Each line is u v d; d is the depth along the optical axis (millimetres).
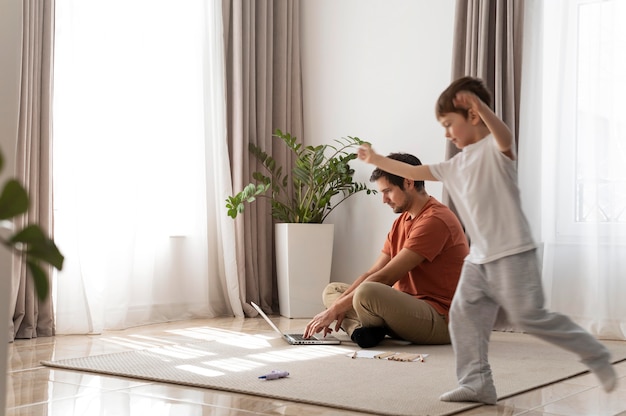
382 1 4793
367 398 2096
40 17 3578
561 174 3998
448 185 2012
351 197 4875
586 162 3922
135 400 2105
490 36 4223
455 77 4277
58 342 3396
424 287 3295
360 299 3111
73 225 3709
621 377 2598
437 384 2309
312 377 2426
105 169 3928
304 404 2064
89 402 2076
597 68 3908
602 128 3889
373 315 3131
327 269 4602
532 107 4102
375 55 4816
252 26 4793
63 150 3725
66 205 3715
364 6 4867
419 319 3143
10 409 1982
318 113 5039
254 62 4789
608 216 3867
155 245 4352
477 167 1928
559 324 1844
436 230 3211
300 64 5105
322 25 5035
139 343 3361
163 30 4375
